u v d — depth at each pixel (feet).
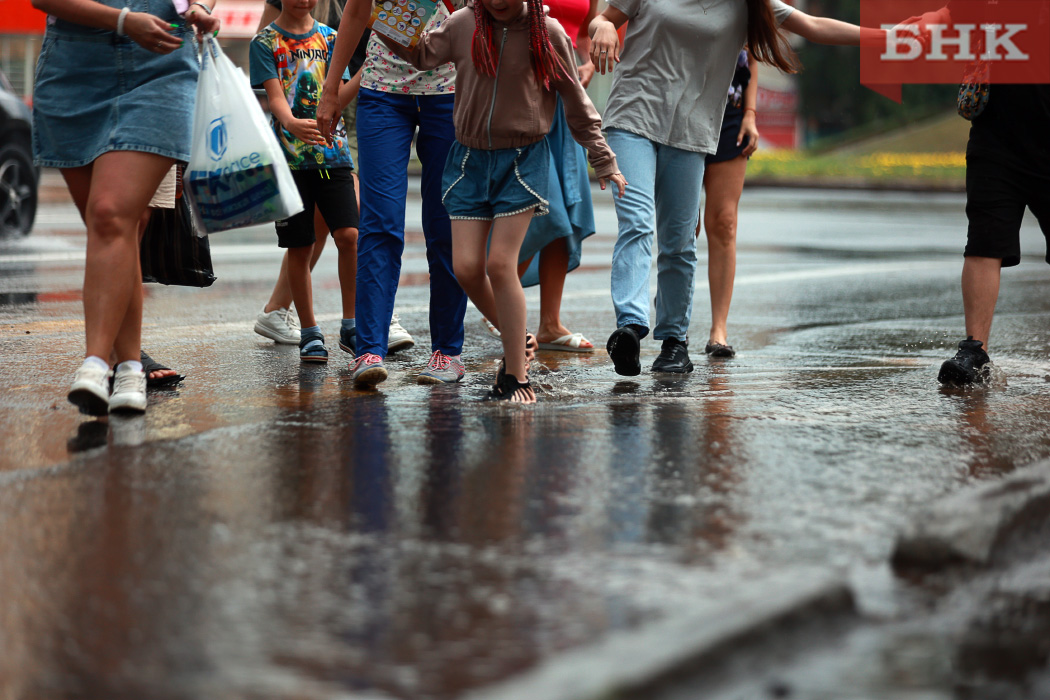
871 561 17.42
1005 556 17.88
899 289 62.23
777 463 23.22
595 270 71.15
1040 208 34.45
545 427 26.71
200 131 30.25
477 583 16.12
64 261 66.44
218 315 49.37
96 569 16.71
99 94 27.73
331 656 13.64
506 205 30.27
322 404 29.91
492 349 41.88
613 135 35.88
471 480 21.77
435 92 33.45
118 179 27.27
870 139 336.08
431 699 12.52
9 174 77.71
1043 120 33.58
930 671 13.99
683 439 25.44
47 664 13.51
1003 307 54.90
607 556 17.35
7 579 16.29
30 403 30.01
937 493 21.07
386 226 33.06
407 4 30.40
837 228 108.58
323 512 19.62
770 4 35.65
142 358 33.30
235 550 17.57
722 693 13.39
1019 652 14.53
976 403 30.32
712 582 16.19
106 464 22.80
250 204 30.48
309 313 38.06
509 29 29.25
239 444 24.67
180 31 28.14
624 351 33.47
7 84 79.10
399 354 40.32
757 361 39.04
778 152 300.81
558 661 13.41
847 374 35.76
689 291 36.58
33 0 27.50
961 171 227.61
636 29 35.63
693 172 36.09
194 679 13.07
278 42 37.06
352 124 43.68
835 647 14.58
